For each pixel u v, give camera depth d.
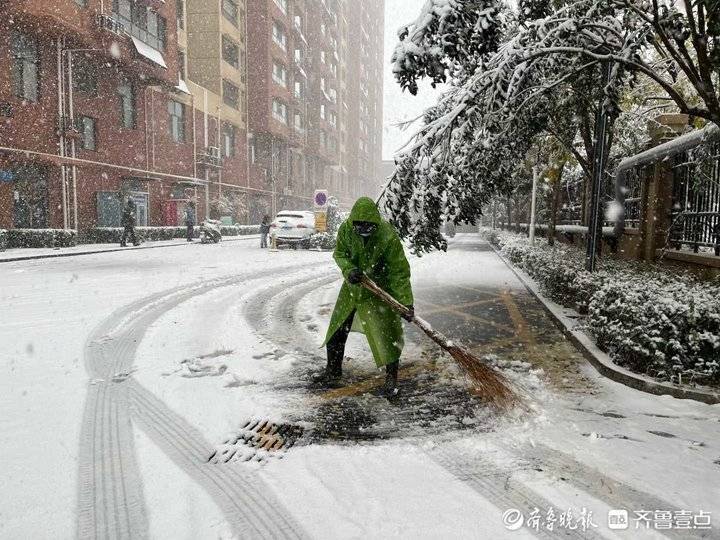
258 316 6.83
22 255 14.59
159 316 6.67
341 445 2.95
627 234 9.99
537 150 10.41
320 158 57.25
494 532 2.10
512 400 3.59
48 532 2.09
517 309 7.61
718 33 4.14
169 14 25.69
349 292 4.06
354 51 73.75
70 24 18.36
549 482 2.53
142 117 24.73
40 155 18.31
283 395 3.79
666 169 8.15
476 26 4.37
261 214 41.19
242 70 37.34
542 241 15.62
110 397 3.66
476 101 5.48
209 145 32.16
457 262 15.81
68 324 6.08
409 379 4.23
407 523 2.16
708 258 6.34
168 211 26.75
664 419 3.37
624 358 4.35
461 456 2.82
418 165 5.70
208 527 2.13
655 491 2.45
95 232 21.23
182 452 2.83
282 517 2.21
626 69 5.20
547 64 5.69
